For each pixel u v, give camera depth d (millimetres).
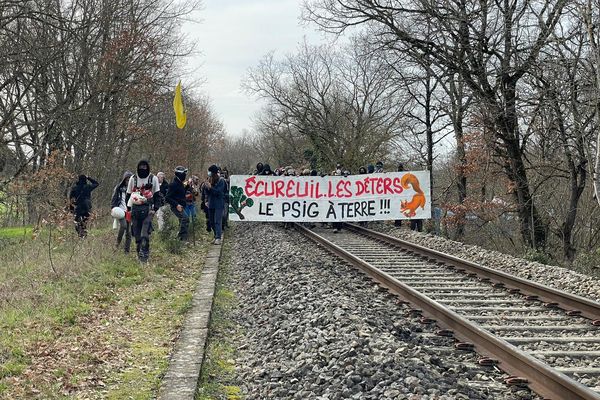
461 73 24094
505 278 12086
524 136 24703
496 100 23922
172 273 13867
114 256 14797
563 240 24453
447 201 29219
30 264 14281
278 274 13391
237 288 12922
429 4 23359
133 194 14422
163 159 39312
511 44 22891
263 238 21328
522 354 6785
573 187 23828
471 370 7094
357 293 11391
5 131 21312
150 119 31922
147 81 26516
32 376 6742
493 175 26641
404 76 28438
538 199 26594
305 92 45688
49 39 21578
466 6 23797
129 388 6691
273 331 9047
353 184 22891
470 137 25734
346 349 7379
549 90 22000
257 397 6605
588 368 7051
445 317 9031
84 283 11789
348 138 44500
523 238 25016
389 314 9852
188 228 20062
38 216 19125
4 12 18844
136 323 9484
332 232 24016
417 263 15375
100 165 26828
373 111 43656
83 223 17891
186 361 7422
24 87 21984
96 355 7633
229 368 7656
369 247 18969
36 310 9609
